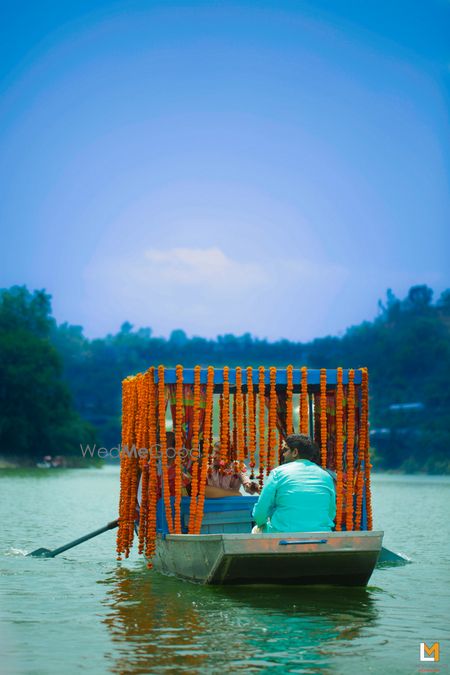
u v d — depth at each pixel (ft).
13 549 55.06
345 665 27.17
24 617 33.65
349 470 43.04
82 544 58.18
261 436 43.55
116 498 117.29
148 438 44.34
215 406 47.32
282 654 28.27
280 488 38.65
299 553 36.88
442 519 85.35
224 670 26.55
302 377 43.24
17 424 376.68
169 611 34.55
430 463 427.74
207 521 42.70
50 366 398.01
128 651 28.60
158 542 43.75
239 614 33.94
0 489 144.05
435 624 32.48
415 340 593.83
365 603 36.22
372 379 603.26
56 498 116.57
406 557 52.80
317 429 46.09
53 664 27.09
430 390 508.53
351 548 37.27
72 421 402.11
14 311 453.17
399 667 26.99
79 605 35.86
